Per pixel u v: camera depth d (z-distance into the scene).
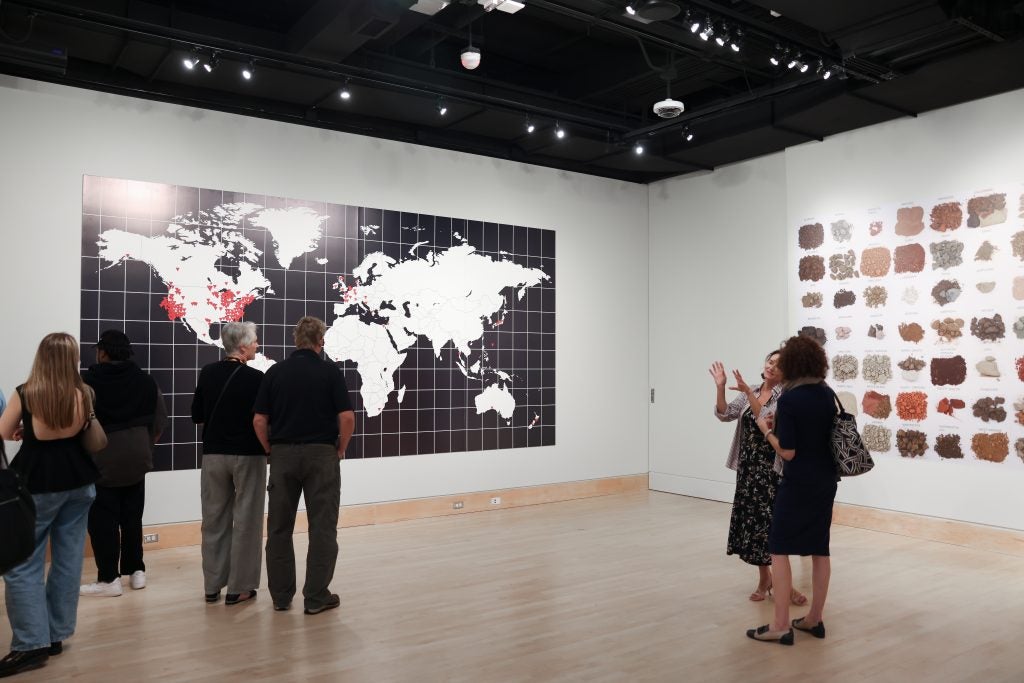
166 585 4.83
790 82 6.26
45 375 3.42
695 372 8.47
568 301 8.37
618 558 5.55
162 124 6.06
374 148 7.09
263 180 6.50
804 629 3.92
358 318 6.92
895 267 6.64
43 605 3.46
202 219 6.20
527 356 8.00
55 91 5.64
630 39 6.96
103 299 5.77
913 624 4.09
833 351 7.07
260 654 3.60
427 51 6.98
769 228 7.77
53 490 3.44
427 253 7.36
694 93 8.05
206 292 6.20
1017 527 5.79
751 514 4.38
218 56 5.60
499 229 7.86
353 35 5.40
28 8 4.85
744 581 4.92
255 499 4.47
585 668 3.44
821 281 7.19
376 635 3.88
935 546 6.06
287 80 6.06
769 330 7.74
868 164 6.87
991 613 4.29
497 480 7.70
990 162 6.06
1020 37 5.16
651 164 8.27
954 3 4.84
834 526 6.92
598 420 8.53
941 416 6.27
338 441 4.32
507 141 7.95
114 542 4.58
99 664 3.48
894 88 5.97
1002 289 5.95
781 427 3.75
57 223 5.61
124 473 4.55
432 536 6.33
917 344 6.46
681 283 8.69
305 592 4.23
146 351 5.93
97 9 5.45
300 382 4.18
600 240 8.67
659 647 3.71
